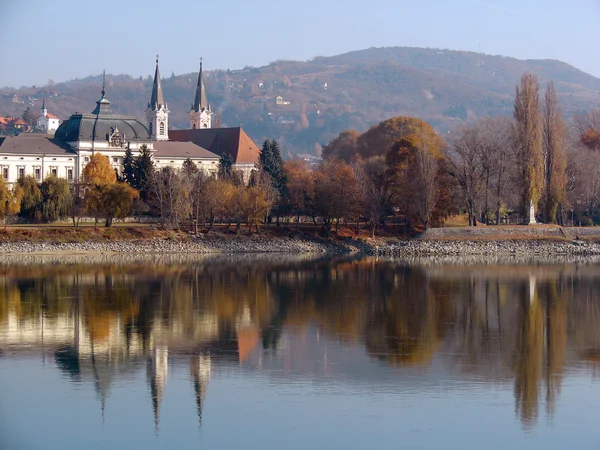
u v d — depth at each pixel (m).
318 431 101.19
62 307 166.00
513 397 112.25
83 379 118.75
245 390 114.19
